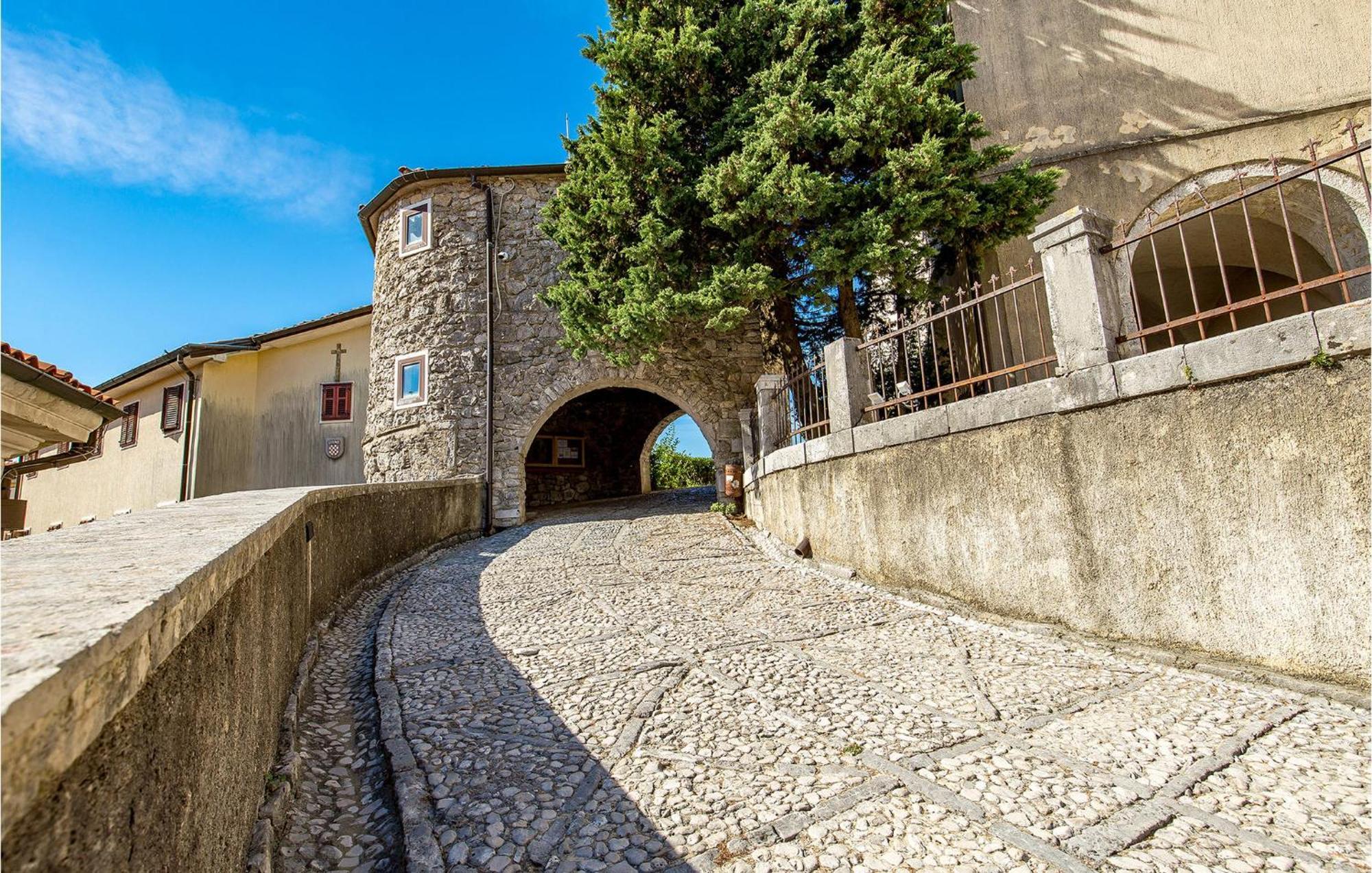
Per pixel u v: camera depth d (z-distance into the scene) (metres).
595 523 11.47
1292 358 3.37
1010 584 4.81
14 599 1.20
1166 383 3.87
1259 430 3.53
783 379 9.00
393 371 13.47
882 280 10.43
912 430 5.68
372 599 6.44
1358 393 3.19
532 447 17.45
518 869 2.28
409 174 13.30
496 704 3.71
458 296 13.05
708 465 26.33
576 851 2.38
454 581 7.16
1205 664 3.66
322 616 5.13
